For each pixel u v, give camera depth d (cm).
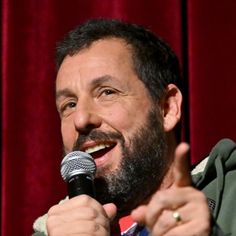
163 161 505
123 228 493
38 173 796
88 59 509
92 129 491
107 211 387
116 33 524
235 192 481
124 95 504
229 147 501
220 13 753
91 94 502
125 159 489
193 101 746
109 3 791
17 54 808
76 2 800
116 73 505
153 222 333
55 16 804
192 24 757
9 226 792
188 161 338
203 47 752
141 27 538
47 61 804
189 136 747
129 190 485
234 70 743
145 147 498
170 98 531
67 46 521
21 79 805
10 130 800
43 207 792
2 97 809
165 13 774
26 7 811
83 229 372
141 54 522
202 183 505
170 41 770
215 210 473
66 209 380
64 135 508
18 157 799
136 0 780
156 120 511
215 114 741
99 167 484
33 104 802
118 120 494
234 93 740
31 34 807
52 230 376
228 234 449
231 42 747
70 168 423
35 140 798
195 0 759
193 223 332
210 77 747
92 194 417
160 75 527
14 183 796
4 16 814
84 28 525
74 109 509
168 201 332
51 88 803
